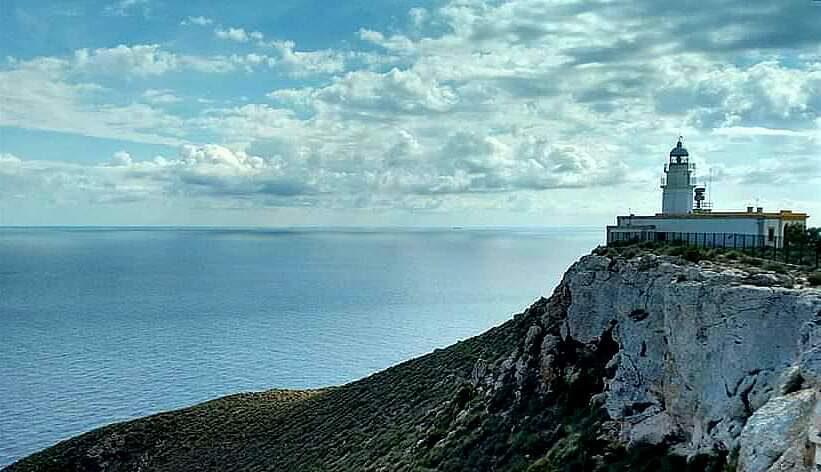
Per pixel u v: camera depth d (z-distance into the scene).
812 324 20.47
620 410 29.31
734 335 23.25
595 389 33.16
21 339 198.38
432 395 52.91
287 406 79.12
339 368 157.38
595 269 36.56
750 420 17.97
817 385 17.80
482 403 40.72
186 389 140.25
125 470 73.06
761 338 22.44
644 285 31.75
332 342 189.75
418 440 42.88
